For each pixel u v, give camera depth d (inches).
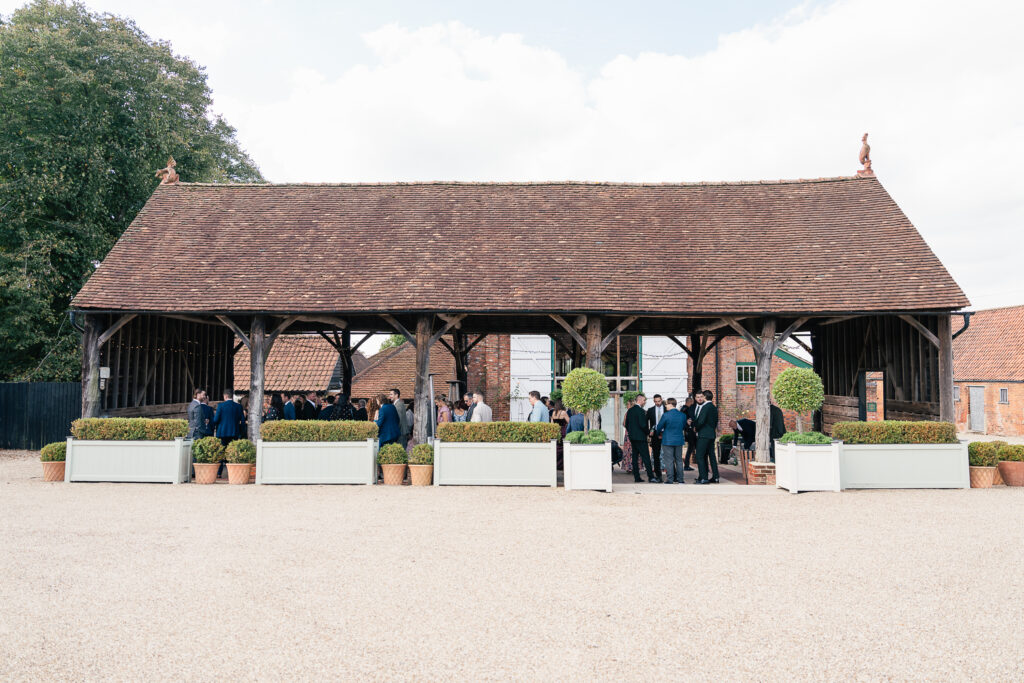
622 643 172.6
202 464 454.9
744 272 533.0
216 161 1133.1
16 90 780.6
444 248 564.7
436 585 220.8
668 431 473.1
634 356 849.5
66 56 818.2
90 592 212.2
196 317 591.2
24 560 249.1
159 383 601.6
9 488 428.5
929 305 475.8
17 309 770.8
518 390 835.4
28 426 725.9
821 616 192.7
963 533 299.1
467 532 300.4
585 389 442.0
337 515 339.3
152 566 241.8
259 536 290.2
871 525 317.1
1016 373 1159.6
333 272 538.6
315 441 455.5
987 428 1232.8
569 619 189.9
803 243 565.0
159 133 898.1
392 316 516.7
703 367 847.1
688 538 289.7
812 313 484.7
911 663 160.4
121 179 888.3
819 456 425.7
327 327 678.5
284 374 1005.8
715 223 600.7
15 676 151.6
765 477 467.8
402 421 507.2
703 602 204.8
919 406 502.9
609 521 327.0
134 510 351.3
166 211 617.6
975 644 172.1
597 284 519.5
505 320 655.1
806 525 317.4
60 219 847.7
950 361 477.1
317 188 665.6
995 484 446.3
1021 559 254.2
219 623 185.6
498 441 450.0
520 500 389.1
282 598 207.0
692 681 150.2
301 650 167.2
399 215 616.7
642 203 636.7
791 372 450.0
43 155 794.2
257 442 452.8
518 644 171.6
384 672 154.5
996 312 1366.9
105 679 150.5
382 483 458.0
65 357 819.4
